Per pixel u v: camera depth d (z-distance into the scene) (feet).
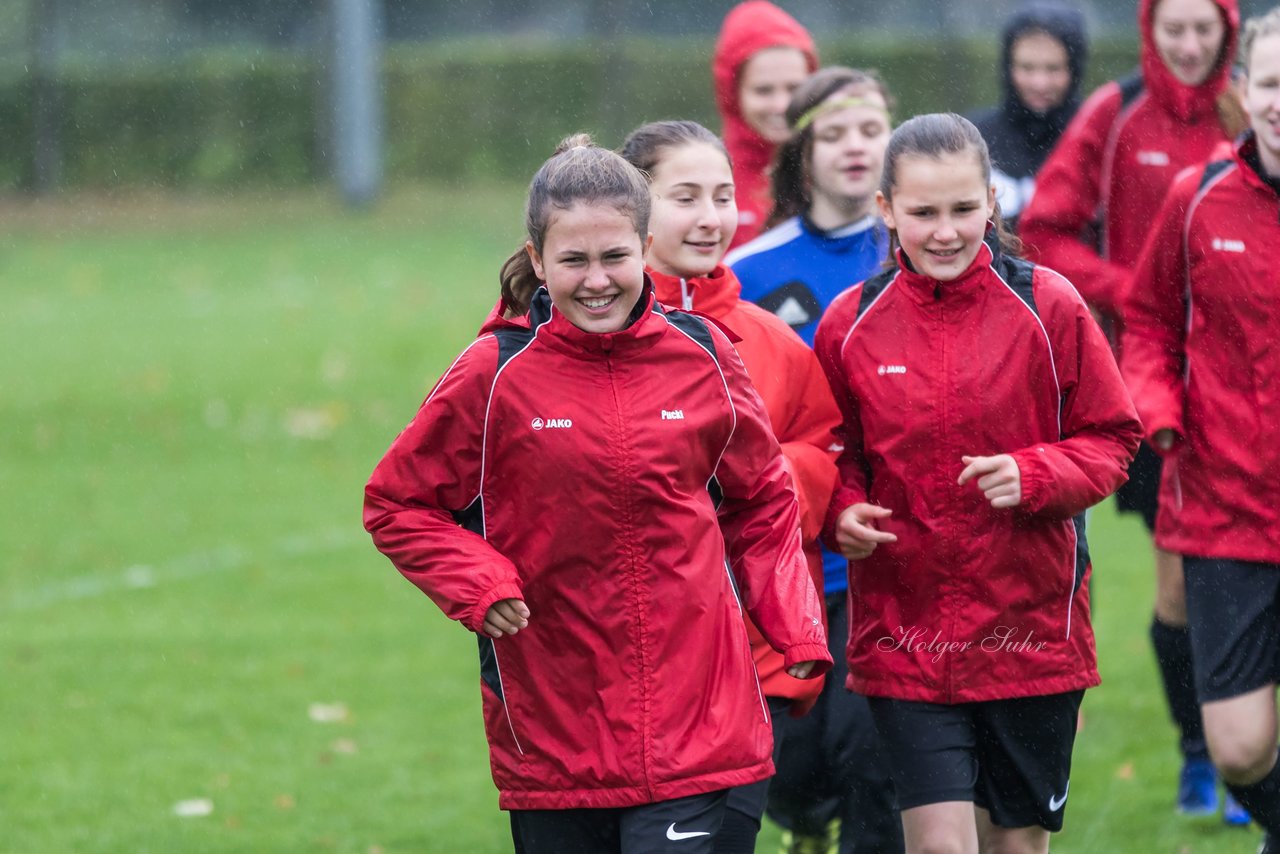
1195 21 73.87
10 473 148.97
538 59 376.48
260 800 75.82
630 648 45.29
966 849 51.70
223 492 142.10
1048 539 51.60
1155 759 78.48
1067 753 53.93
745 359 53.83
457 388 45.73
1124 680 90.94
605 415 45.42
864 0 363.76
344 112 356.18
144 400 178.09
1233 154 59.00
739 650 46.06
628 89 366.63
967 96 331.57
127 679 94.73
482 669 47.01
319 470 149.69
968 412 51.49
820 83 63.16
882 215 53.31
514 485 45.85
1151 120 76.28
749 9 85.25
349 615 107.96
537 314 46.55
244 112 382.83
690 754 44.88
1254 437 58.65
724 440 46.68
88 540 126.82
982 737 53.52
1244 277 58.39
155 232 325.01
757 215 83.71
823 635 46.21
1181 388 60.70
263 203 361.51
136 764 80.89
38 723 87.15
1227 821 69.87
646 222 45.68
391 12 417.08
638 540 45.39
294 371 192.03
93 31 405.18
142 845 70.18
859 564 53.83
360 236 315.37
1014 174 83.05
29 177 372.99
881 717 53.26
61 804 75.25
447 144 380.58
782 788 60.34
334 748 83.46
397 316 227.61
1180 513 60.64
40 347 209.46
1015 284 51.93
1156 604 71.31
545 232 45.03
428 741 84.64
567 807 45.62
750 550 47.39
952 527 51.85
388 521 45.88
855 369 53.36
